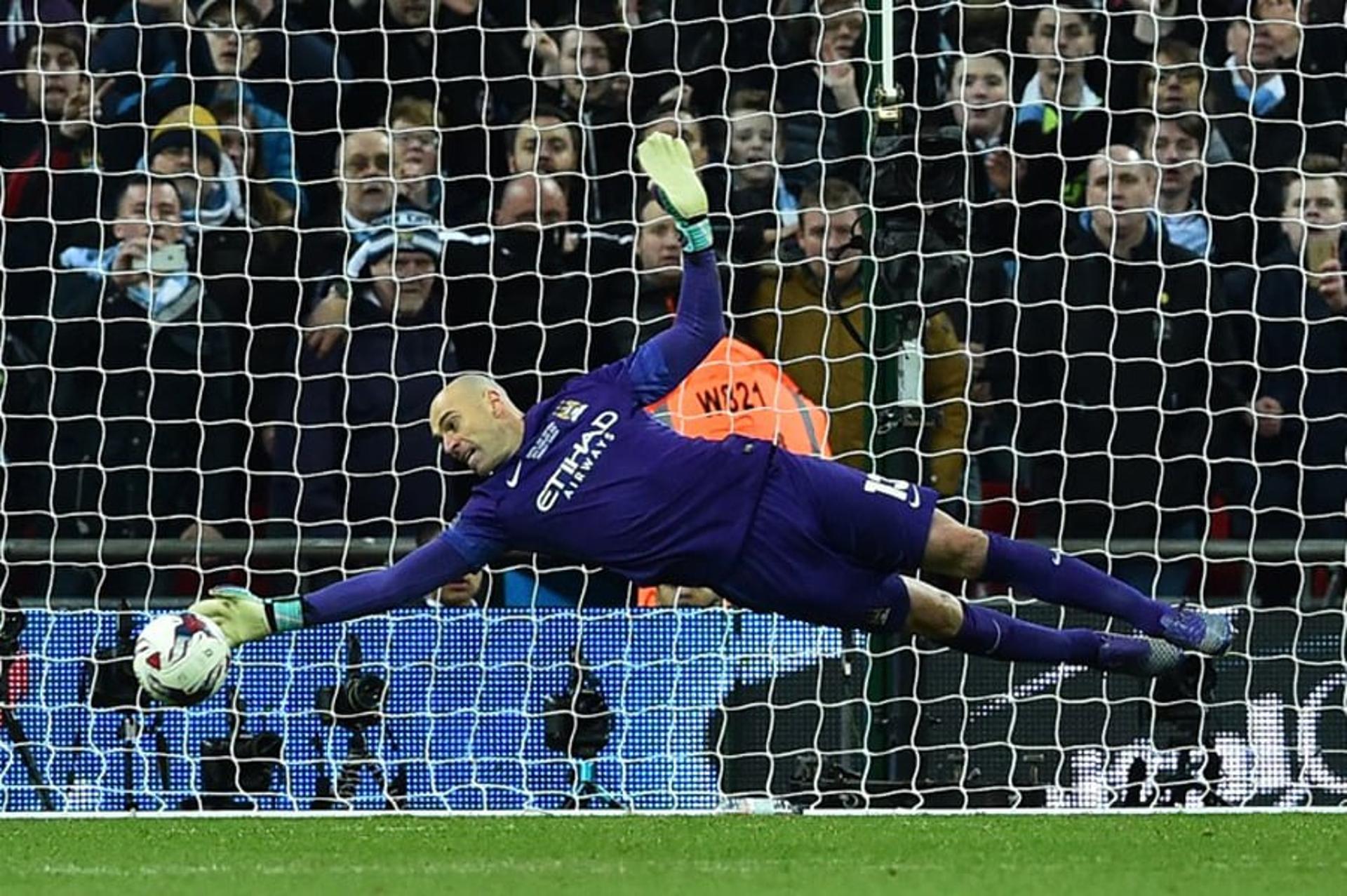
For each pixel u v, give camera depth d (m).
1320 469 31.47
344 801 28.86
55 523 30.55
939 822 25.92
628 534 22.56
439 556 22.83
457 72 34.56
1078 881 19.77
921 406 29.70
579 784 29.00
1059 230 33.41
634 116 34.44
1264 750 29.00
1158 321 32.88
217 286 33.31
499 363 33.22
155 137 33.66
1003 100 33.62
